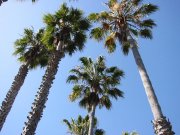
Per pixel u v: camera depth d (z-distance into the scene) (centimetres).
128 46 1728
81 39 1925
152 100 1070
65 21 1908
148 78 1201
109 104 2259
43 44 2106
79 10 1942
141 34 1802
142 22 1770
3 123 1630
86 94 2253
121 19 1736
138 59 1335
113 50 1798
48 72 1516
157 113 993
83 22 1927
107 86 2286
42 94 1417
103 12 1777
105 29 1770
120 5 1758
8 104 1694
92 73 2341
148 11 1761
